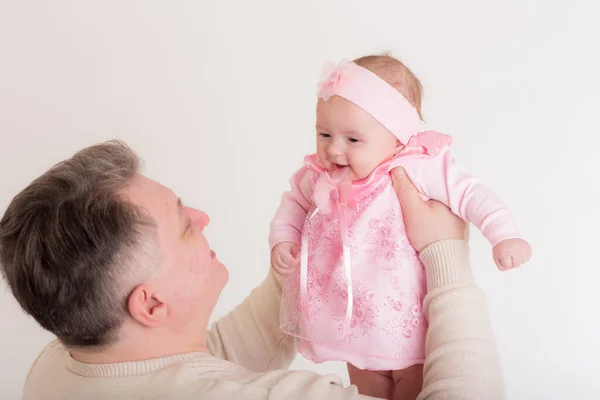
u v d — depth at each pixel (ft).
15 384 9.81
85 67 10.32
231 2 10.28
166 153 10.44
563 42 10.13
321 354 4.92
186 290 4.09
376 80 4.78
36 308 3.87
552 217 10.22
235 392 3.79
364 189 4.81
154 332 4.06
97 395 3.92
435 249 4.49
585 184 10.14
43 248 3.74
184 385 3.83
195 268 4.15
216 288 4.42
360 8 10.35
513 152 10.30
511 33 10.24
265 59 10.38
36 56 10.23
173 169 10.46
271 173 10.46
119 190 3.95
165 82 10.40
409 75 5.08
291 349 5.50
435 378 4.02
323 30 10.36
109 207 3.81
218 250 10.38
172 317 4.07
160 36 10.36
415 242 4.63
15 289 3.93
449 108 10.41
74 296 3.76
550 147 10.23
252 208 10.41
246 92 10.41
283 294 5.20
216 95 10.41
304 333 4.97
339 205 4.83
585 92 10.12
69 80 10.32
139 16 10.31
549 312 10.18
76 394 3.98
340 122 4.78
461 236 4.63
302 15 10.33
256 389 3.83
